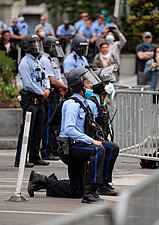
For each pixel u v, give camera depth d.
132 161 23.47
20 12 77.69
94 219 7.47
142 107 21.11
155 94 20.97
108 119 16.48
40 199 16.53
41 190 17.58
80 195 16.48
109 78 16.84
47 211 15.34
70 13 81.31
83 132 15.70
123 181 19.27
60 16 82.44
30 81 20.75
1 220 14.54
